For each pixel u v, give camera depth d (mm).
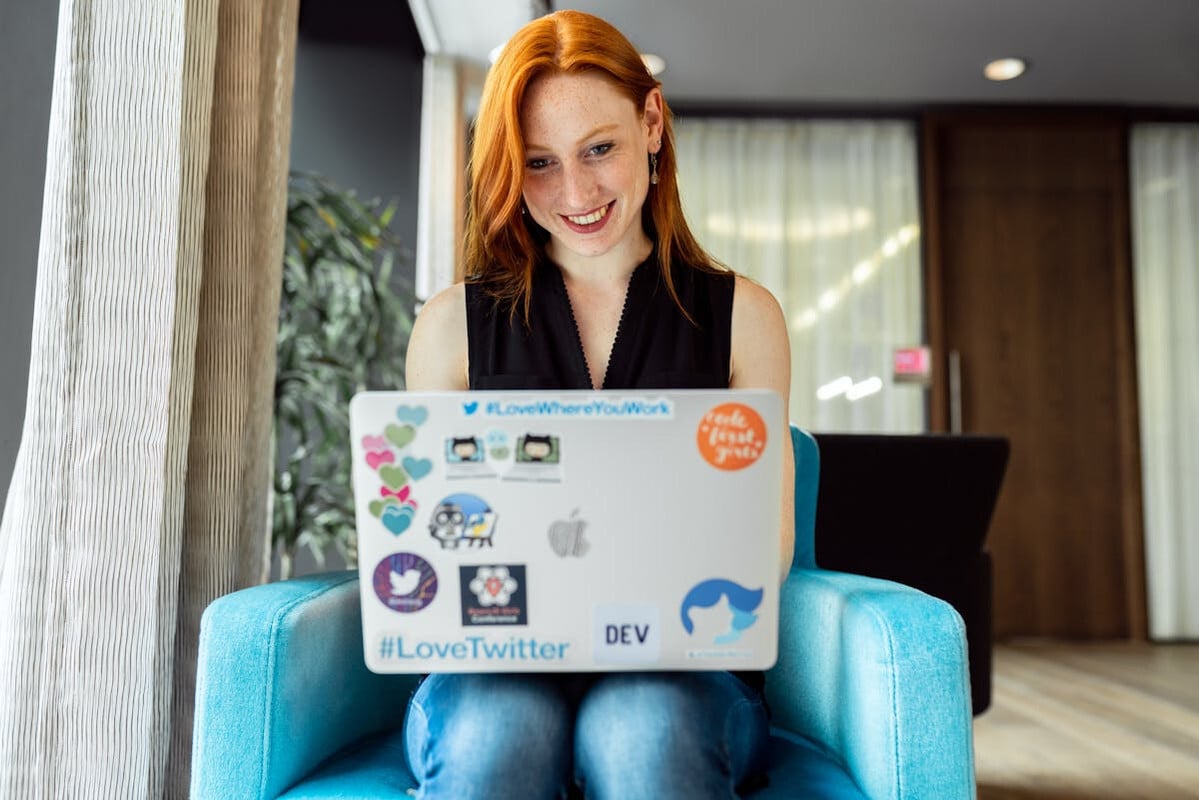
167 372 1237
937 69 4383
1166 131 4781
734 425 820
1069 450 4613
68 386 1202
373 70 3941
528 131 1150
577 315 1232
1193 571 4559
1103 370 4652
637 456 819
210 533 1374
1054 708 3025
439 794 859
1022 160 4746
